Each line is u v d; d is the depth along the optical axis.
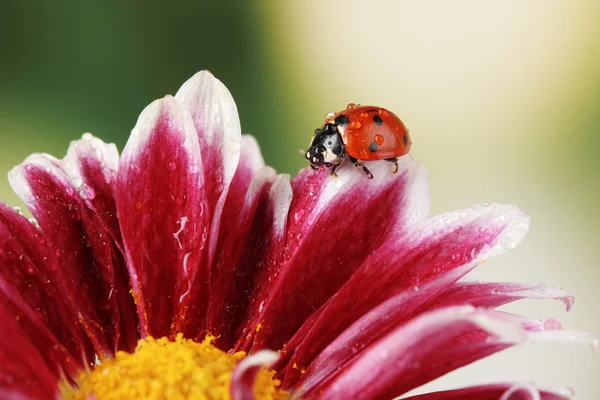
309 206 0.12
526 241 0.25
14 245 0.11
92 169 0.12
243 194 0.12
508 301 0.11
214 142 0.12
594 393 0.19
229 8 0.32
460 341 0.10
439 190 0.29
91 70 0.30
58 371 0.11
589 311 0.22
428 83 0.34
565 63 0.34
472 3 0.35
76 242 0.11
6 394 0.10
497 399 0.10
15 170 0.11
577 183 0.29
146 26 0.31
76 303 0.11
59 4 0.30
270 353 0.10
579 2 0.34
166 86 0.31
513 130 0.32
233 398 0.10
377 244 0.12
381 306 0.11
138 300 0.11
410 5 0.35
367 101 0.34
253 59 0.32
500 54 0.35
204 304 0.12
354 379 0.10
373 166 0.12
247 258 0.12
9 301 0.11
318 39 0.33
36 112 0.30
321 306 0.11
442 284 0.10
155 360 0.11
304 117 0.32
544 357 0.20
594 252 0.24
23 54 0.30
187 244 0.11
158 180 0.11
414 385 0.10
